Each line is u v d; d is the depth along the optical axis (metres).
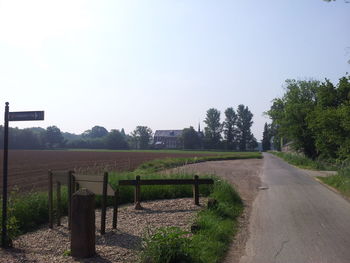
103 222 7.47
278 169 31.34
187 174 15.79
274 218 9.81
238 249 6.85
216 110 141.38
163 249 5.41
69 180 8.10
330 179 18.69
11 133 119.06
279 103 50.91
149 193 13.10
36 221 9.17
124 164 38.56
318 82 48.62
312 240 7.50
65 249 6.41
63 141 142.12
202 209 10.02
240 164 40.62
